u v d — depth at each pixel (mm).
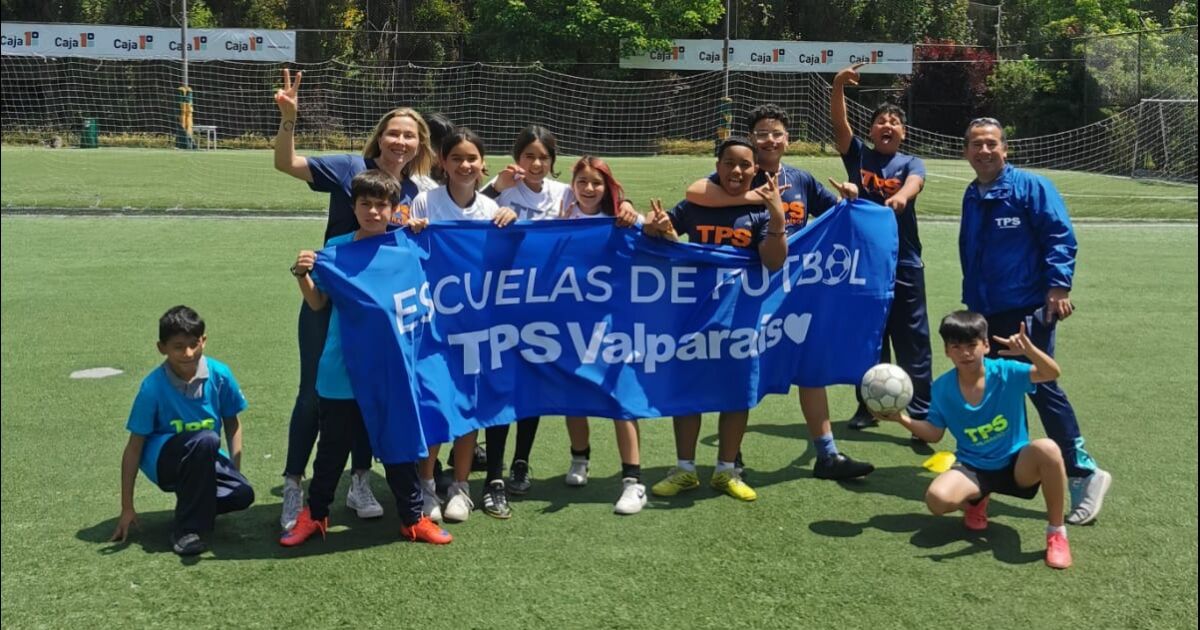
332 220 4359
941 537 4062
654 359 4562
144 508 4324
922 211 17734
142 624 3275
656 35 37094
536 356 4477
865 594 3529
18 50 34469
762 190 4438
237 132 36969
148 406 3932
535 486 4699
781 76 38281
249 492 4117
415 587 3566
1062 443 4219
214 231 13625
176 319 3887
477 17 39625
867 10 42438
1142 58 31938
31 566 3707
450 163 4355
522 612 3379
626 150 37000
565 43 37750
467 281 4316
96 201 16547
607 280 4523
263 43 35562
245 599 3463
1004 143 4715
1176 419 5742
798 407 6242
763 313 4691
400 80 38000
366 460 4289
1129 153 29703
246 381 6387
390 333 3887
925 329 5590
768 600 3480
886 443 5469
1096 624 3316
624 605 3434
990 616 3371
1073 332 8156
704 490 4668
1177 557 3846
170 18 39156
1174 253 12844
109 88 36594
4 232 13180
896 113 5508
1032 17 42969
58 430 5352
